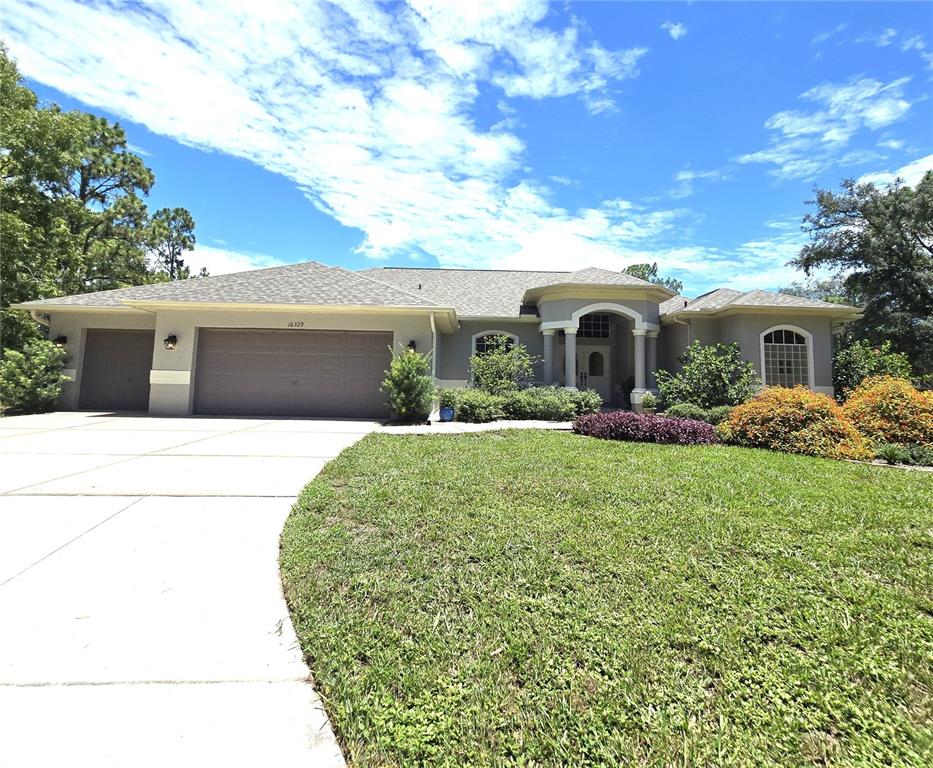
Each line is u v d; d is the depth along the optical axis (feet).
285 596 9.95
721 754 6.15
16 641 8.08
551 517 14.96
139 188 94.48
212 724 6.44
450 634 8.63
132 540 12.61
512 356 54.19
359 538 13.11
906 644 8.46
